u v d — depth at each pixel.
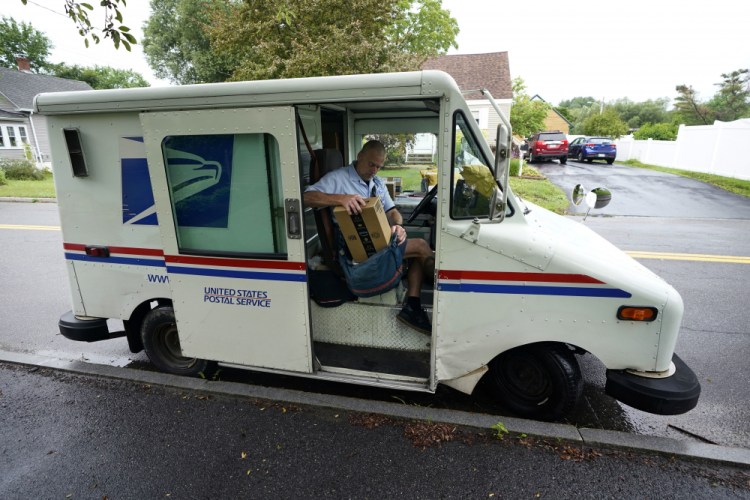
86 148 3.06
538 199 11.74
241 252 2.92
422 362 3.10
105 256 3.28
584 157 23.20
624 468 2.55
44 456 2.69
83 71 44.38
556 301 2.59
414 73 2.40
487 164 2.64
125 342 4.34
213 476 2.52
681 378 2.63
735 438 2.90
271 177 2.75
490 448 2.72
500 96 20.56
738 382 3.58
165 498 2.38
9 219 10.50
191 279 3.06
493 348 2.74
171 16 26.89
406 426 2.91
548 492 2.38
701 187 14.49
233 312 3.04
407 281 3.36
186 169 2.86
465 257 2.63
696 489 2.40
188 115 2.73
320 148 3.58
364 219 2.71
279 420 3.01
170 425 2.97
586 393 3.43
